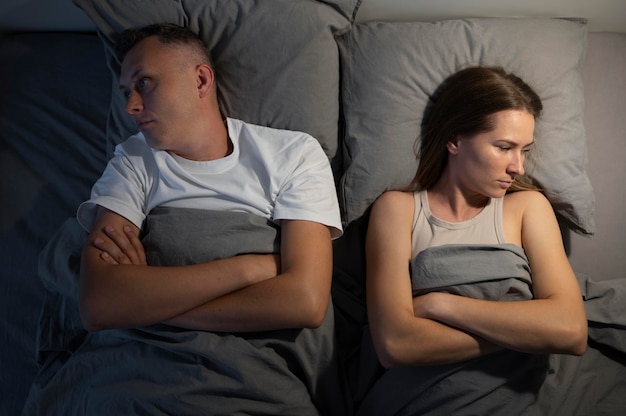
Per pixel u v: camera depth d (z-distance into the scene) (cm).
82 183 165
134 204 136
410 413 127
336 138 153
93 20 149
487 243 132
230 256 130
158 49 134
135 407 122
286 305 120
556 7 167
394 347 121
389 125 145
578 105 150
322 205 132
